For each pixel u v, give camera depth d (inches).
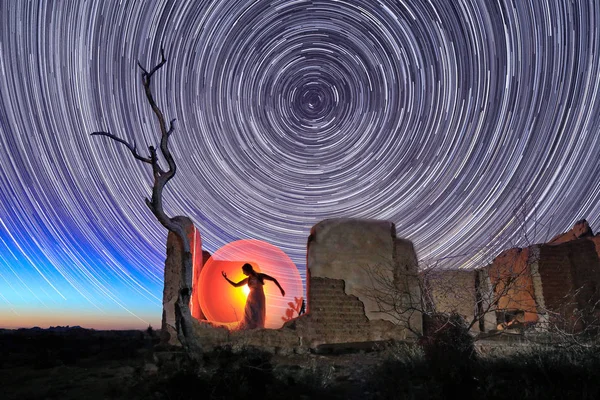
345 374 332.8
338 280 467.8
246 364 273.3
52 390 311.9
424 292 434.9
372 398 268.1
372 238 485.4
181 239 388.8
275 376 305.7
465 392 253.6
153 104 393.7
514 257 516.7
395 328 459.8
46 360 455.8
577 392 244.5
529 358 307.4
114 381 333.4
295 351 428.1
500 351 373.4
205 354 336.2
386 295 465.4
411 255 490.0
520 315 547.8
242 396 255.6
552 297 529.3
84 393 301.7
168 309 448.1
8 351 540.4
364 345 444.1
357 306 463.2
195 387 257.8
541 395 243.9
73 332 766.5
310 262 471.2
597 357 295.6
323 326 454.6
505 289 415.5
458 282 544.7
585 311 509.4
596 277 543.2
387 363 320.8
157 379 302.4
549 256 542.6
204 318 608.1
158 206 378.3
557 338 376.5
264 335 448.5
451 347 300.5
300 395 272.5
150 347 517.7
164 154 389.7
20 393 312.5
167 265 465.4
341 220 489.4
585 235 661.3
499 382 268.2
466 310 534.0
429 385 264.8
